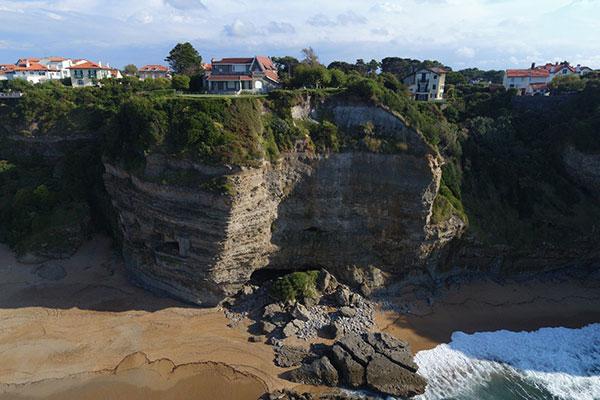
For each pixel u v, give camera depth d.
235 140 37.53
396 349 34.75
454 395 32.25
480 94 67.19
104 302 40.38
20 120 60.78
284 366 33.62
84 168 54.91
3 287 41.75
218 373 32.81
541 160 52.62
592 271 49.19
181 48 82.88
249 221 38.88
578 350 37.94
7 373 31.86
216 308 40.41
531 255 47.62
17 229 49.31
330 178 42.78
